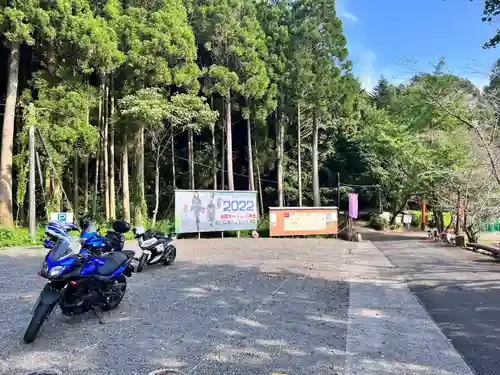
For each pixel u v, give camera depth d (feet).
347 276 30.35
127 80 63.00
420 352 14.44
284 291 24.06
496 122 36.86
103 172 67.77
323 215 73.46
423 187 80.69
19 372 12.03
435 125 73.72
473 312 19.88
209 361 13.14
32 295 21.74
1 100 69.21
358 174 114.93
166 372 12.19
